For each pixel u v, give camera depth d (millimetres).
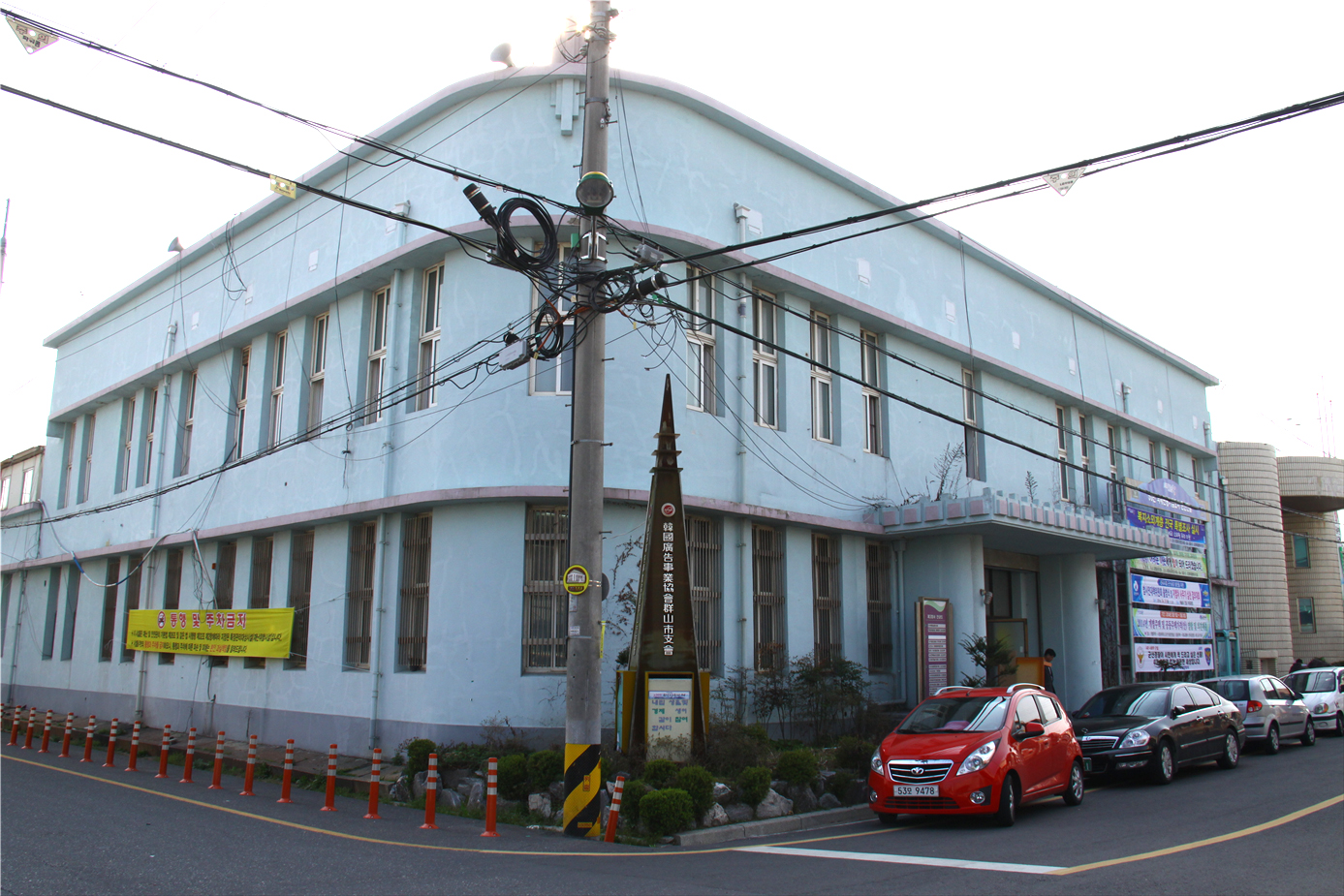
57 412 28781
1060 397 26516
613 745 14180
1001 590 23797
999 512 18266
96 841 10141
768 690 16609
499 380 15797
